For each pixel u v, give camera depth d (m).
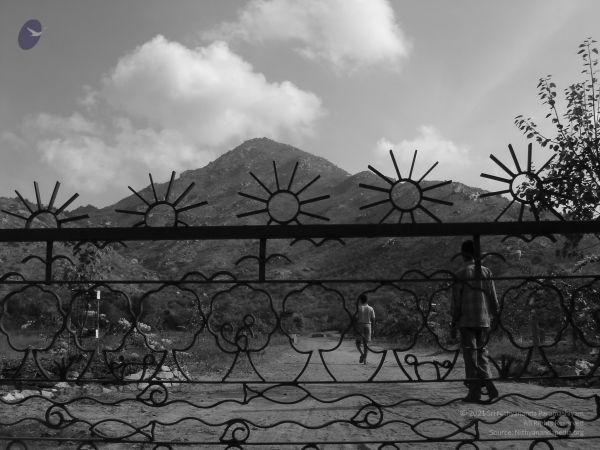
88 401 6.77
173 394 7.78
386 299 39.47
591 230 3.31
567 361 9.19
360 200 166.25
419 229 3.31
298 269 112.62
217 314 21.97
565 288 10.35
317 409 6.34
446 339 18.80
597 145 8.61
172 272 133.38
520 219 3.35
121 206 144.50
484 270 6.31
